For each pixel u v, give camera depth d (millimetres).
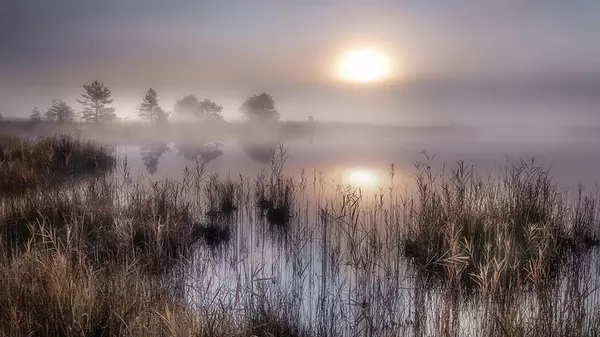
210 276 6598
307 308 5637
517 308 4660
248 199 11695
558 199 9398
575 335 4234
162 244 7090
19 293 4219
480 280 6266
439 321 4883
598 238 8531
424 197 8594
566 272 6785
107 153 19672
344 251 7812
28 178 11586
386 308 5547
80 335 3896
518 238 7539
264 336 4508
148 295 4836
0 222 7270
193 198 11812
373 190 13750
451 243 6270
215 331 4148
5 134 20234
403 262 7543
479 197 8820
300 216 10484
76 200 8562
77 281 4562
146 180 14867
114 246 6910
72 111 51125
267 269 7035
